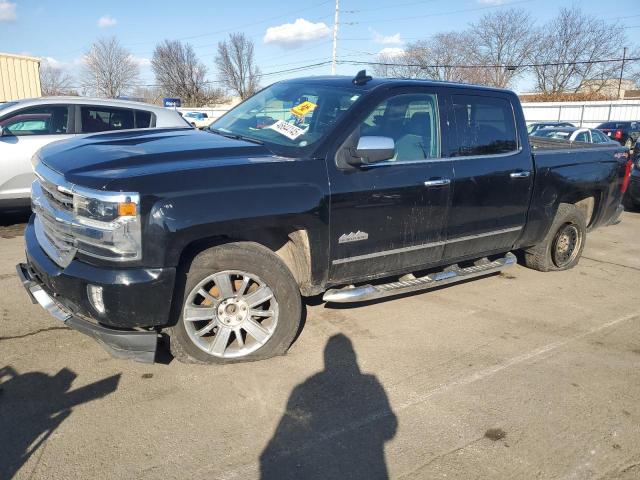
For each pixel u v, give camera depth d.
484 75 55.75
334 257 3.77
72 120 7.09
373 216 3.87
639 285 5.76
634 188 10.00
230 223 3.20
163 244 3.00
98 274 2.97
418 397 3.32
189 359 3.43
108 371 3.42
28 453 2.63
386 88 4.05
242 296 3.45
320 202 3.55
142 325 3.08
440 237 4.37
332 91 4.21
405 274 4.46
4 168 6.61
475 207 4.54
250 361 3.61
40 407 3.01
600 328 4.55
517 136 4.95
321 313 4.54
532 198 5.09
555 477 2.67
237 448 2.76
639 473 2.73
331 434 2.91
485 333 4.33
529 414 3.19
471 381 3.55
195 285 3.28
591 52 54.66
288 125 4.03
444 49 57.12
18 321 4.07
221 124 4.66
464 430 3.00
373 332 4.23
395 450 2.80
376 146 3.59
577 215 5.88
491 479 2.63
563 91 57.44
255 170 3.34
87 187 2.96
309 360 3.70
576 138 14.06
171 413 3.02
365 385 3.42
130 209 2.91
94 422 2.90
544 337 4.31
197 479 2.52
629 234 8.41
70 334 3.90
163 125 7.65
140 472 2.55
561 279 5.86
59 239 3.24
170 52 63.12
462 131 4.48
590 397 3.42
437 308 4.82
